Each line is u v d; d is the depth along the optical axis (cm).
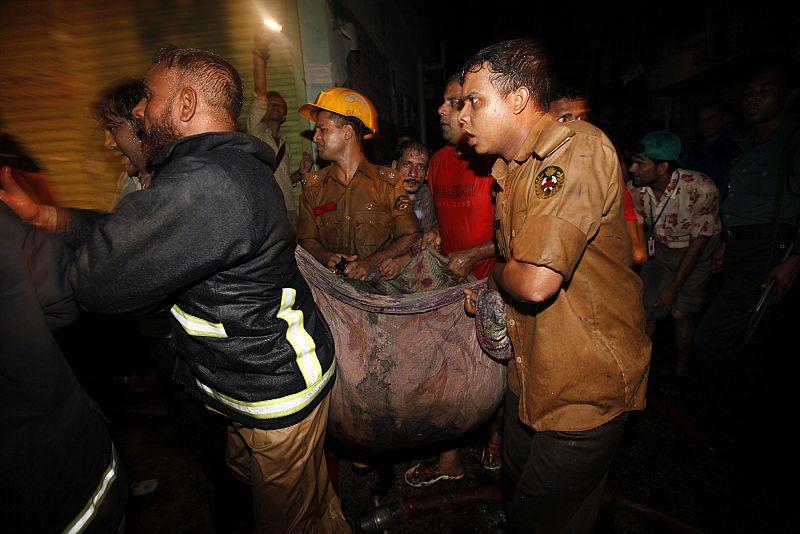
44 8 321
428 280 204
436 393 162
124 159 189
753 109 239
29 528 91
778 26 511
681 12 710
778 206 232
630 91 912
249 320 114
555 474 135
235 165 105
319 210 235
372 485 226
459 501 203
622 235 125
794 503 201
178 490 224
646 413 284
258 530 141
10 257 88
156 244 94
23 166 152
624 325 129
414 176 252
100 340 315
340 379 156
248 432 129
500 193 141
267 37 314
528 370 137
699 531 186
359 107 222
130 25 358
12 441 88
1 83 326
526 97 122
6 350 88
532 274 109
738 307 249
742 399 253
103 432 112
